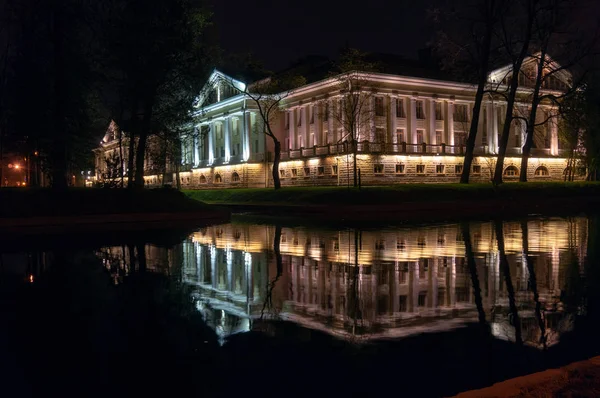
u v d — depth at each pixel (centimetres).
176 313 852
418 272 1198
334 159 5731
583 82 5359
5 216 2656
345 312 842
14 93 3334
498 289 1004
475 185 4597
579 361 551
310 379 556
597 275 1141
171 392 532
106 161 3594
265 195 5181
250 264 1374
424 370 575
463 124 6544
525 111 6756
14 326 782
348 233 2173
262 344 679
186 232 2397
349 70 5197
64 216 2783
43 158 3412
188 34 3312
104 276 1216
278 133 7100
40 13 3016
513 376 554
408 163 5747
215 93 7762
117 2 3145
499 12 4597
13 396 529
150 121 3416
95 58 3206
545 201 4394
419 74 6338
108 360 629
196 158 8281
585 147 5991
